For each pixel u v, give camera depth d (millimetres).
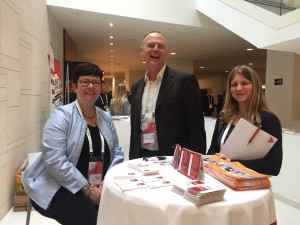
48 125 1752
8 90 2764
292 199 3051
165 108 1879
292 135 3051
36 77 3980
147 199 1065
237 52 9125
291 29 3600
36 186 1654
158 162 1634
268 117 1545
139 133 2016
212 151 1802
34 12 3879
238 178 1187
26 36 3430
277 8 3979
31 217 2678
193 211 1005
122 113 5484
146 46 1937
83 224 1622
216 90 16609
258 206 1099
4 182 2670
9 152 2803
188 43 7711
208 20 5984
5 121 2689
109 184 1251
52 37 5262
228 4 4918
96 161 1825
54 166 1628
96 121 1969
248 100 1638
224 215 1011
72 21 5781
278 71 6379
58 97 5164
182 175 1377
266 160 1470
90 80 1853
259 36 4227
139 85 2096
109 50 9422
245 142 1426
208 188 1070
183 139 1941
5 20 2668
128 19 5516
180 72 1949
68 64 6297
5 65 2676
